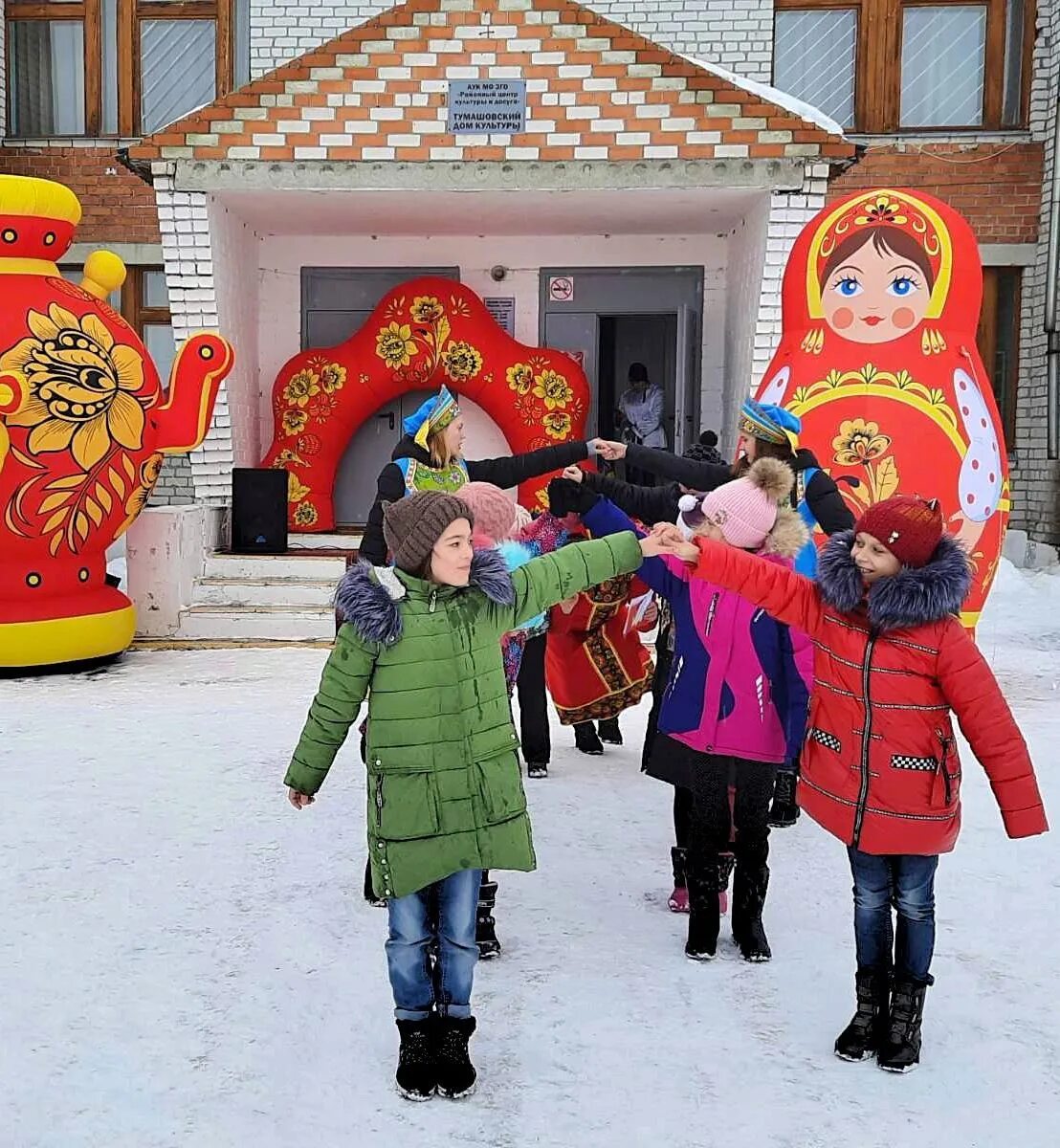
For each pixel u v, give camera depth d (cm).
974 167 1364
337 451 1144
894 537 313
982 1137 294
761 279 991
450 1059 312
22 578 813
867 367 706
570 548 339
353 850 493
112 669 852
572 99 964
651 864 486
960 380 713
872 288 710
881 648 319
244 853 488
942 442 698
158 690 783
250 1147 287
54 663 823
